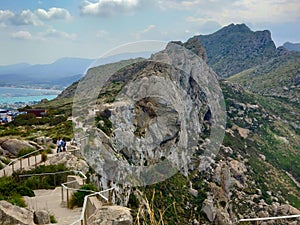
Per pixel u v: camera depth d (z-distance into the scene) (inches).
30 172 562.3
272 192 2095.2
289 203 2063.2
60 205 424.2
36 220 330.0
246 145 2733.8
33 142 864.9
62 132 1040.8
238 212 1486.2
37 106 2219.5
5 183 479.8
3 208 311.7
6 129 1334.9
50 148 822.5
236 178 1947.6
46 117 1582.2
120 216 238.7
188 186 807.1
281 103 4830.2
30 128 1339.8
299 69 6215.6
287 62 6934.1
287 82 5915.4
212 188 1012.5
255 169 2315.5
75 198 415.8
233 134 2797.7
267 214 1706.4
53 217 354.6
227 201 1282.0
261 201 1835.6
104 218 241.6
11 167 634.8
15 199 417.1
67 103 1904.5
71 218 364.8
